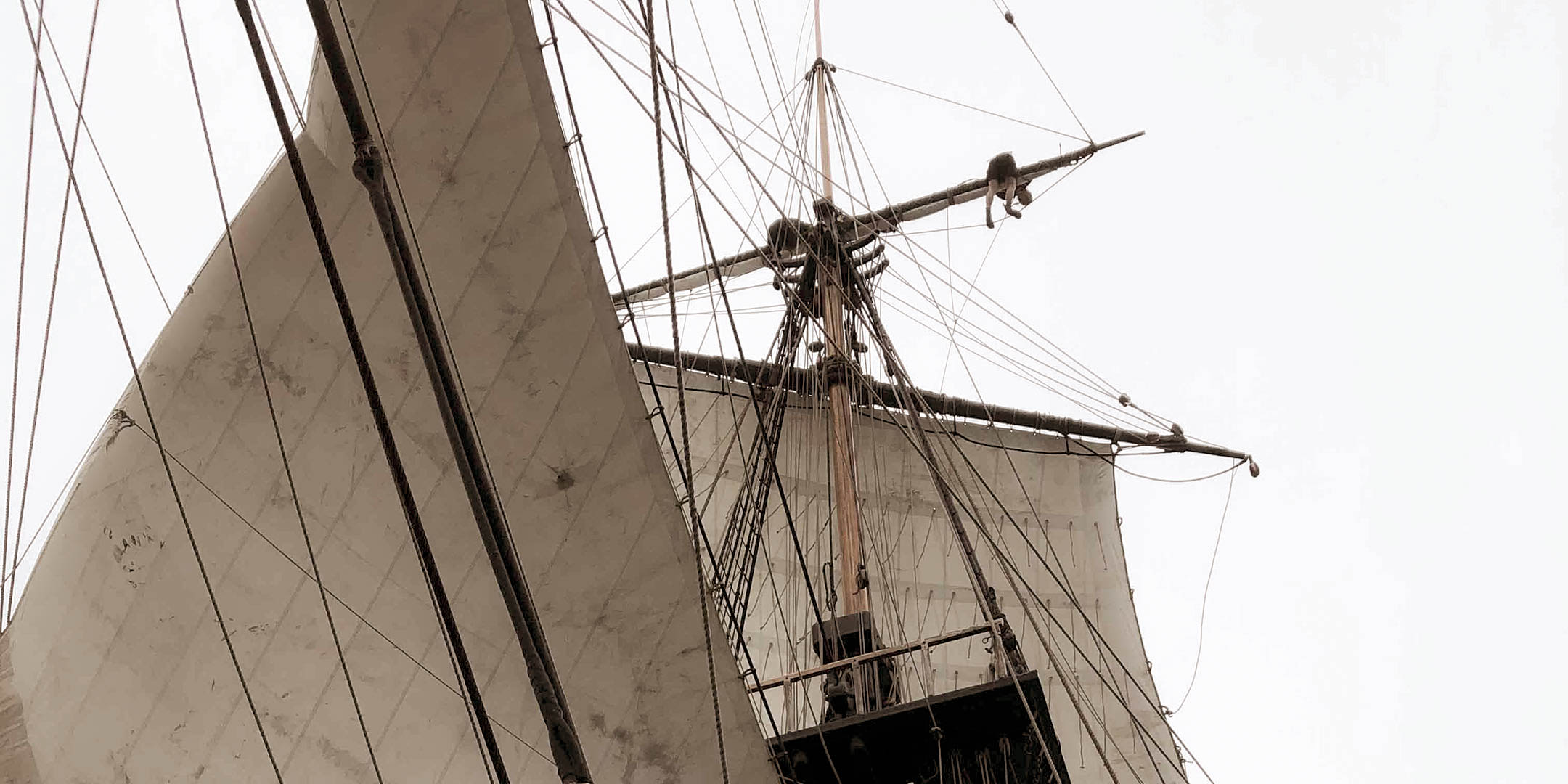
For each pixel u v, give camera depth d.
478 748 10.11
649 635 10.73
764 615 21.06
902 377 17.14
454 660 10.27
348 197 11.38
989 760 11.71
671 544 10.98
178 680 10.09
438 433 10.87
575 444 10.97
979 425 25.28
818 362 20.81
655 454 11.09
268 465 10.67
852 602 16.66
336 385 10.91
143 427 10.75
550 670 6.23
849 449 18.77
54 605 10.41
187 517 10.52
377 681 10.18
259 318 11.02
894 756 11.69
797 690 19.61
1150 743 22.67
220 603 10.30
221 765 9.90
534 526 10.73
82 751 9.95
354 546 10.51
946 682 22.09
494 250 11.26
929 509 23.77
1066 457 25.50
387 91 11.41
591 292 11.29
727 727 10.73
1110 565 24.67
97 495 10.62
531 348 11.10
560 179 11.45
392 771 9.95
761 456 19.94
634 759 10.42
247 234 11.22
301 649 10.21
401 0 11.52
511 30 11.55
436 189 11.33
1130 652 23.83
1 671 10.26
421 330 6.41
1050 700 22.58
